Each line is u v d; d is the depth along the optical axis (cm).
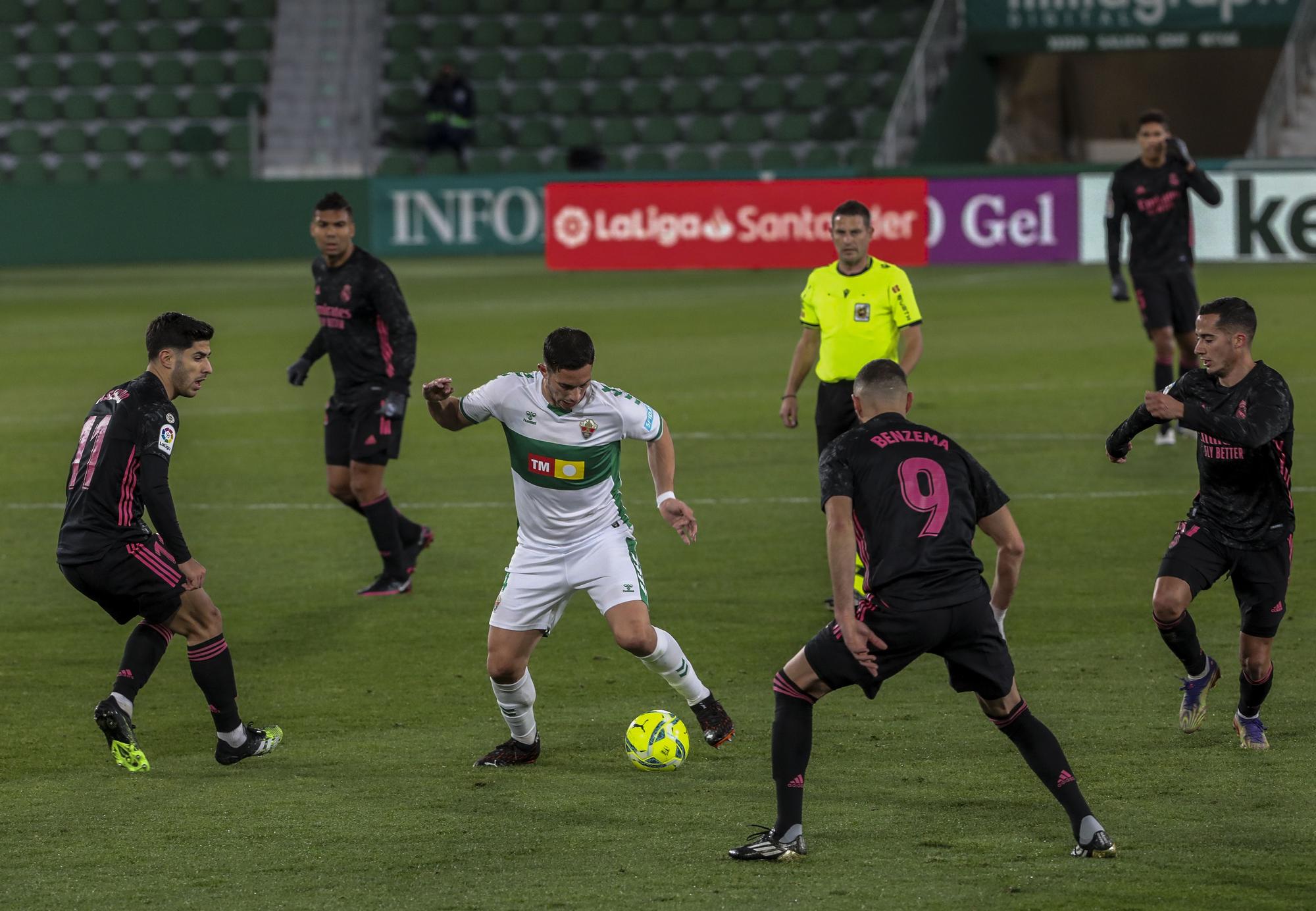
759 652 2739
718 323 7662
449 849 1841
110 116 12475
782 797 1784
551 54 12681
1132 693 2430
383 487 3180
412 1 12975
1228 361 2106
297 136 12144
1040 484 4066
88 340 7394
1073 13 11012
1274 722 2269
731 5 12706
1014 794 1998
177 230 11269
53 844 1873
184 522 3881
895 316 2956
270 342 7281
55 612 3084
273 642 2861
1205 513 2148
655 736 2131
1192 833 1839
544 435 2105
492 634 2139
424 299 8850
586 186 10262
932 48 11188
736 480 4231
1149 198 4509
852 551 1748
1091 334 6894
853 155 11462
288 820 1955
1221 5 10731
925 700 2438
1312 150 9988
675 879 1731
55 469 4541
